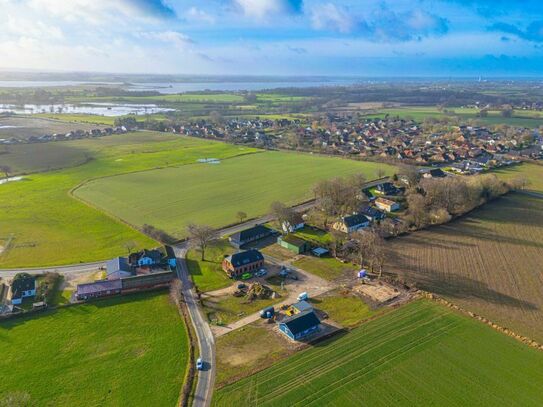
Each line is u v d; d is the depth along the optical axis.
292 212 141.62
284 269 110.19
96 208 160.00
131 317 89.56
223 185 194.88
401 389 67.12
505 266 112.88
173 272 107.56
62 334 83.19
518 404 63.94
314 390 67.31
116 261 108.25
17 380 70.19
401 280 104.06
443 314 89.19
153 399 66.38
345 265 114.19
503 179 198.88
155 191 184.38
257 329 85.19
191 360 75.44
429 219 143.88
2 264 114.12
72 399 66.12
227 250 124.12
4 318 87.88
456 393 66.19
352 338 81.06
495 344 78.69
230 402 65.31
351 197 154.62
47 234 135.00
